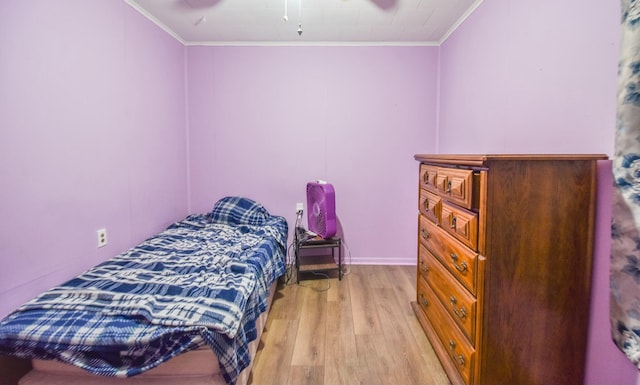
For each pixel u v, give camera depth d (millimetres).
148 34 2502
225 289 1479
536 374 1267
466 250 1350
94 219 1934
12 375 1376
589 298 1233
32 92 1517
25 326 1224
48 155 1607
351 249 3246
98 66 1957
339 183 3195
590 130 1283
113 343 1163
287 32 2848
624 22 991
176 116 2971
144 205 2477
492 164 1182
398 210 3203
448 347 1581
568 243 1219
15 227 1443
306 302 2402
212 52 3096
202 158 3197
